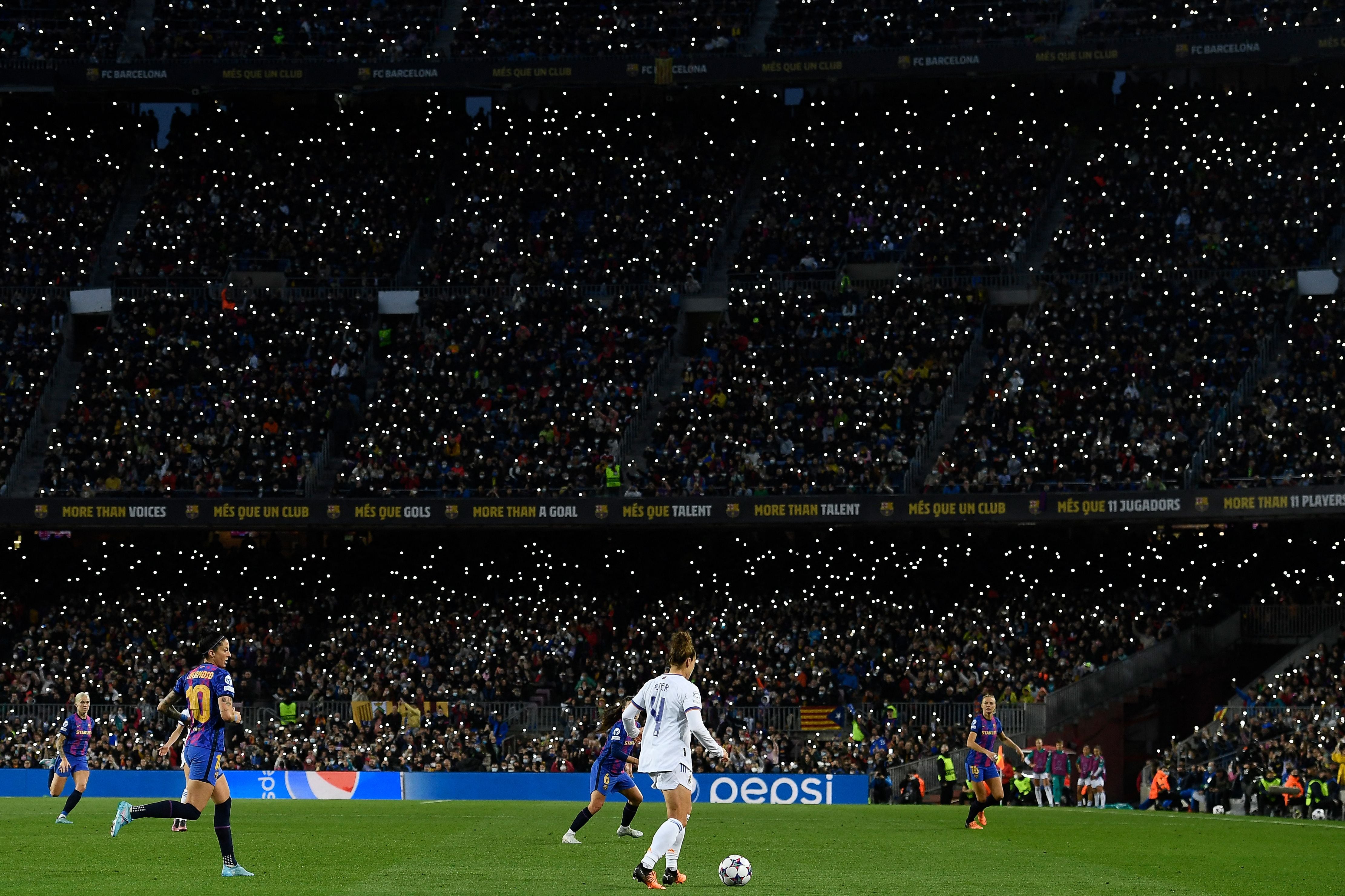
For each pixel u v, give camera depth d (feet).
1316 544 161.68
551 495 165.07
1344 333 163.53
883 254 188.96
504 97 212.23
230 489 168.35
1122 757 150.82
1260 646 158.71
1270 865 60.08
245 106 210.59
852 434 166.71
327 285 190.80
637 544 176.96
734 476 163.84
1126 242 182.19
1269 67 199.00
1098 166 192.44
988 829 84.38
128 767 142.92
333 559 176.14
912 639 159.12
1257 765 125.49
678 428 170.09
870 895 44.45
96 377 178.50
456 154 207.72
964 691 149.59
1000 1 196.85
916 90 205.36
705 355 183.21
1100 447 157.79
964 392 172.04
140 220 198.80
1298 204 181.06
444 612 168.04
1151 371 165.17
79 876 47.98
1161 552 165.89
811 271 186.29
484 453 169.99
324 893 42.83
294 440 172.24
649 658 158.61
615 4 204.74
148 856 56.70
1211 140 191.31
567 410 173.17
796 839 73.31
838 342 175.73
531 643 162.40
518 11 205.16
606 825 86.94
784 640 159.02
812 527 167.22
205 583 173.17
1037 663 152.66
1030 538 169.68
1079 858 62.23
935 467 160.66
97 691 154.51
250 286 188.44
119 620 166.61
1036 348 170.09
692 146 206.39
